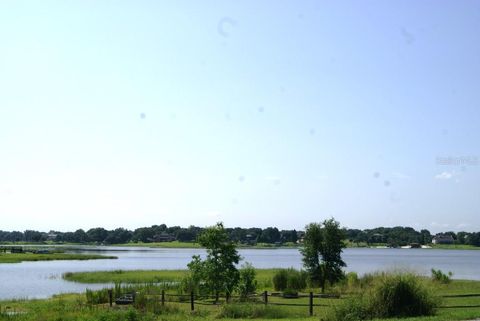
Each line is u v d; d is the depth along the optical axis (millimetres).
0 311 25234
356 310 19688
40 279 58812
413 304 19828
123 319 22281
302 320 20250
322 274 38531
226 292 31500
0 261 104625
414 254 194000
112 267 88500
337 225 39438
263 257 153000
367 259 135375
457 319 17469
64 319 22438
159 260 121312
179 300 31156
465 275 61875
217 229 32312
